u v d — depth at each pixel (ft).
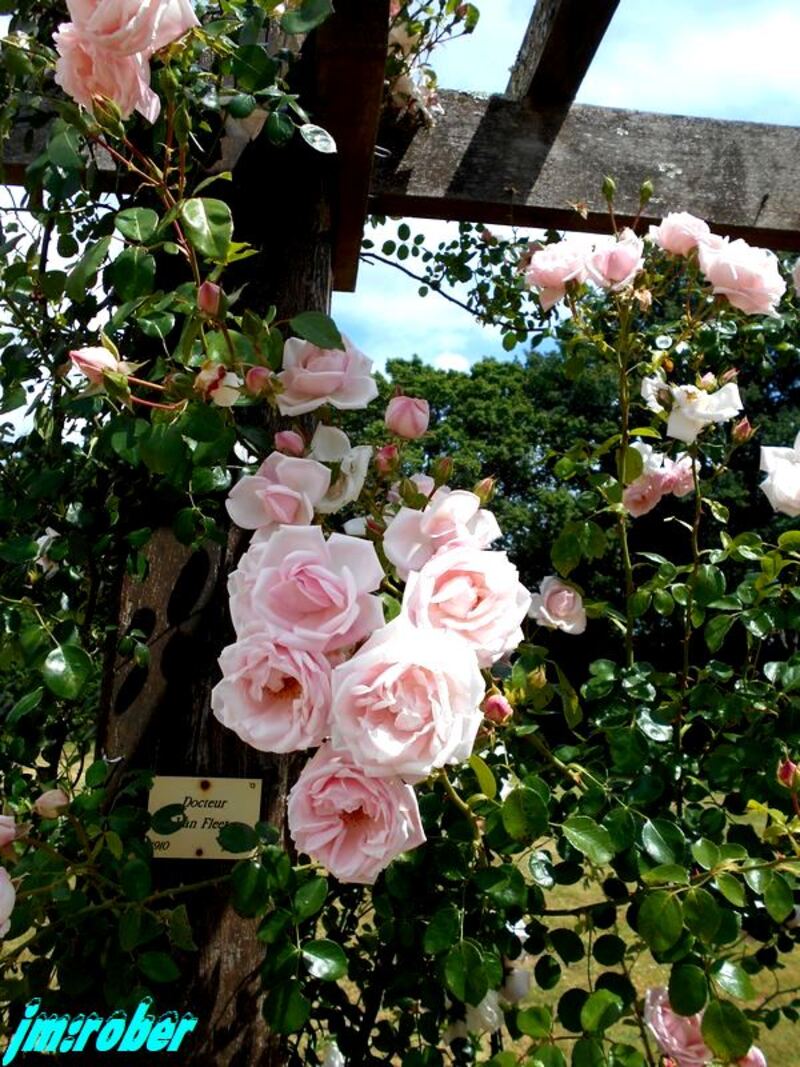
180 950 3.89
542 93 6.02
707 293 4.47
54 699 4.44
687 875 3.11
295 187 4.70
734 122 6.38
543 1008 3.14
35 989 3.50
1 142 4.35
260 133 4.47
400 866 3.49
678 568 4.70
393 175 5.84
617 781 4.07
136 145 4.39
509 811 3.06
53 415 4.50
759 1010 4.63
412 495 3.27
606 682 4.37
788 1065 7.73
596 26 5.15
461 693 2.56
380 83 4.08
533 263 4.45
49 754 4.78
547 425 46.19
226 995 3.88
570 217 6.09
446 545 2.94
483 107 6.06
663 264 4.96
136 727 4.09
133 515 4.39
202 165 4.56
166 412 3.19
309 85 4.44
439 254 7.94
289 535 2.79
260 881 3.13
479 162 5.95
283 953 3.12
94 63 3.00
